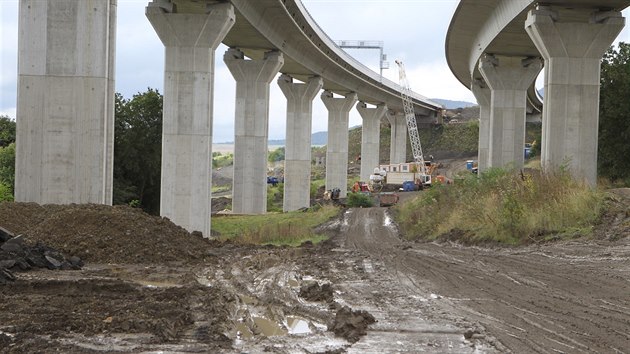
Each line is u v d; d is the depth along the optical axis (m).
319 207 66.44
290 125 74.25
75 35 26.42
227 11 40.53
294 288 16.66
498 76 57.91
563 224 26.38
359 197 70.44
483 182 38.19
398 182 90.12
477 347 10.41
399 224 48.94
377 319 12.59
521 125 58.19
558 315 12.65
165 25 40.00
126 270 19.53
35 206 24.14
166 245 22.75
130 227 22.92
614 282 16.17
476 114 180.00
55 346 10.36
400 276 18.89
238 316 13.12
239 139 59.06
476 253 25.06
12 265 18.09
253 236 38.44
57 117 26.55
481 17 51.09
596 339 10.66
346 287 16.77
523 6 41.09
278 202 92.88
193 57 40.06
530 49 53.81
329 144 90.44
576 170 40.28
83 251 21.50
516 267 19.86
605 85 48.16
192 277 18.25
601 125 48.34
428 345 10.60
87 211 23.11
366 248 29.69
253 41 55.84
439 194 46.12
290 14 53.41
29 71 26.48
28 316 12.30
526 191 29.69
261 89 58.72
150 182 58.19
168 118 40.41
